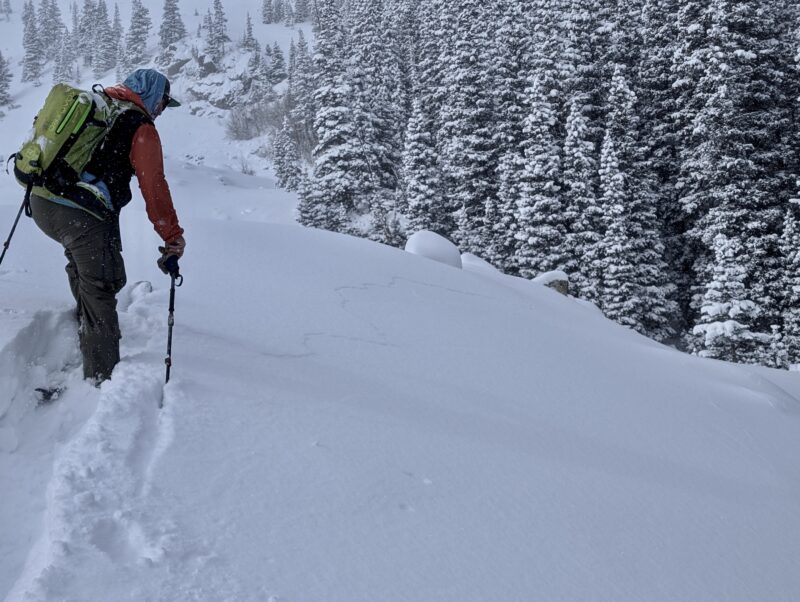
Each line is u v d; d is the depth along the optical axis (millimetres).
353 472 3146
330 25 38969
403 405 4223
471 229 35469
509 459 3787
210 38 106812
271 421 3455
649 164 31078
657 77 32094
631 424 5098
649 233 28938
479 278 9414
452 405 4480
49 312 3727
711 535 3545
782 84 29750
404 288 7453
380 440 3568
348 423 3672
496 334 6613
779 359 23328
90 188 3273
